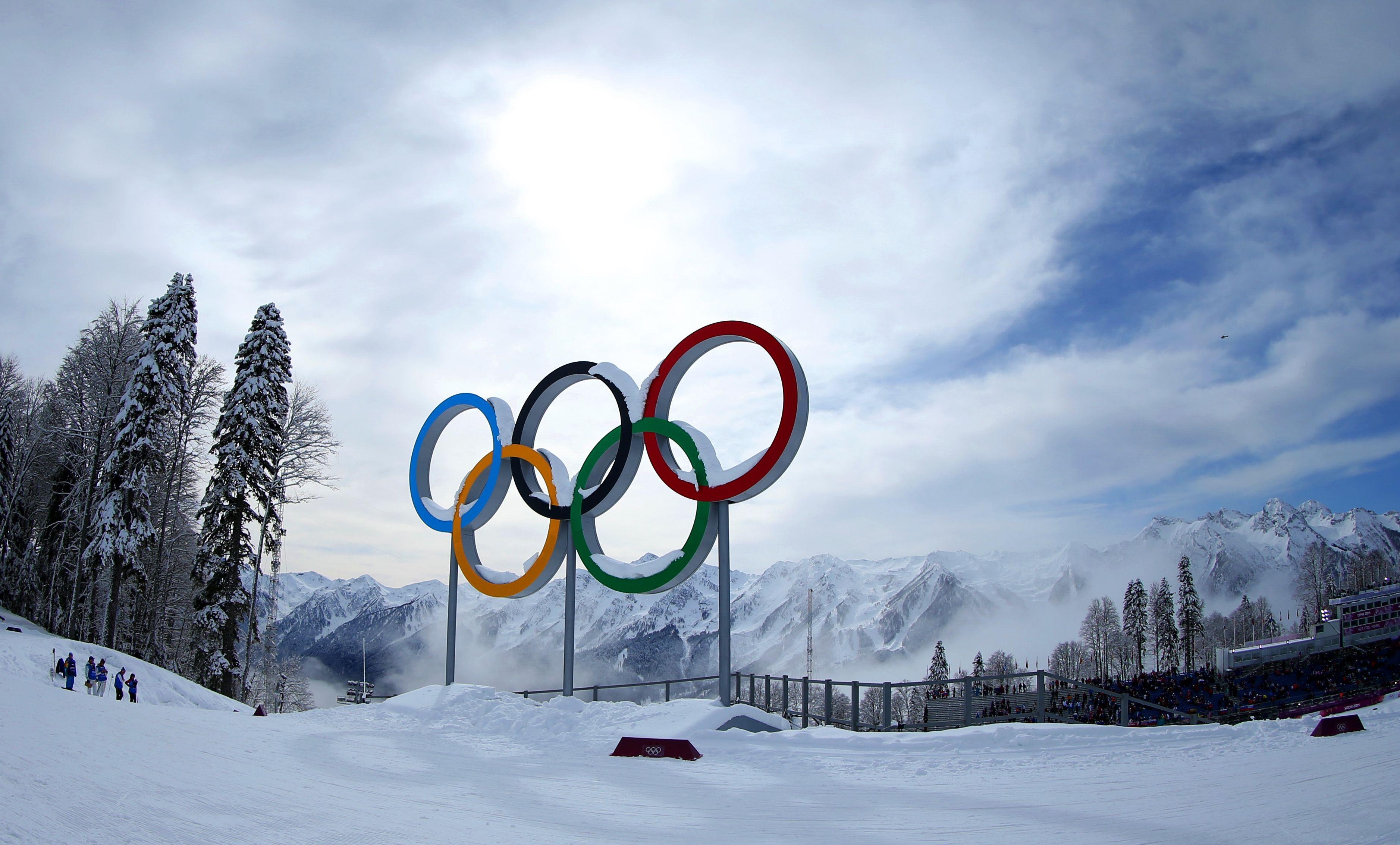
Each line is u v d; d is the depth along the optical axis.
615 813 8.84
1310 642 55.16
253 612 35.62
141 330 37.06
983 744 13.67
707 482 18.00
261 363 33.75
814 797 9.79
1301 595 162.38
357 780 10.78
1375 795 8.72
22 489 51.78
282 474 37.75
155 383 36.31
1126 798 9.27
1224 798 8.98
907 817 8.56
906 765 12.25
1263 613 156.88
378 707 20.69
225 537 32.53
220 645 32.44
